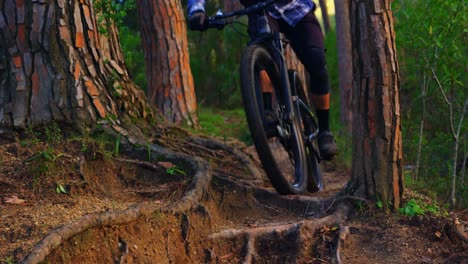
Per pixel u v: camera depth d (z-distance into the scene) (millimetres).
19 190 4855
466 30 6148
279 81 5359
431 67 6664
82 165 5188
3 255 3883
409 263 4492
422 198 5340
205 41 16516
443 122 8672
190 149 6684
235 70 16141
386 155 5066
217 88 16203
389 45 5062
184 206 4812
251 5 5480
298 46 5629
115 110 6000
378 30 5031
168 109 11773
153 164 5582
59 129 5539
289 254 4707
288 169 8352
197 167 5461
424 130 9125
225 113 14938
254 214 5379
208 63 16281
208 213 4914
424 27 6312
